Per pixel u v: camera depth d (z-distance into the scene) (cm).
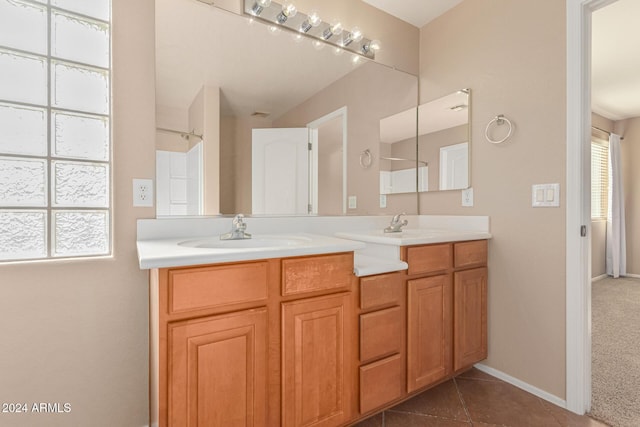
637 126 436
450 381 175
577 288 146
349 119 195
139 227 131
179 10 142
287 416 110
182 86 143
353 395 129
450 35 206
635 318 276
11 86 113
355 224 197
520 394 162
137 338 129
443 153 208
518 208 169
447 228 206
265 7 163
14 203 114
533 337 163
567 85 149
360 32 192
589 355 148
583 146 146
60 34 121
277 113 169
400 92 218
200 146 148
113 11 126
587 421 140
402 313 146
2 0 112
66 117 122
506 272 175
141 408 130
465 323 170
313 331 115
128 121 128
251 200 162
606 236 444
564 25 151
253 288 103
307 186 180
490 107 183
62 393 116
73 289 118
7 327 108
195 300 94
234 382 100
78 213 124
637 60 279
